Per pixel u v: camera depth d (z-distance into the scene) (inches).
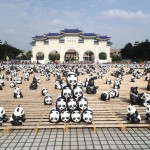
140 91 1371.8
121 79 1889.8
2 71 2930.6
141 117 849.5
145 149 614.5
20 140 673.6
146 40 6235.2
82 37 5305.1
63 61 4992.6
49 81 1888.5
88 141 666.2
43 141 665.6
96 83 1739.7
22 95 1209.4
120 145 639.1
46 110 928.3
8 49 6845.5
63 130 751.7
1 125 762.8
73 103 794.2
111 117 852.0
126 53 6683.1
